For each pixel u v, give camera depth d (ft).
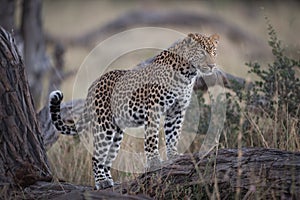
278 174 25.98
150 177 28.19
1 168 28.45
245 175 26.32
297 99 36.50
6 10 56.08
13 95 29.37
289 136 33.42
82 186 29.86
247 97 37.37
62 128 34.09
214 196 25.29
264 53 68.64
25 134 29.50
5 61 29.50
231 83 39.78
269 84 37.40
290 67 37.17
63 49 61.87
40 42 59.93
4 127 28.89
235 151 28.02
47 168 30.37
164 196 26.53
